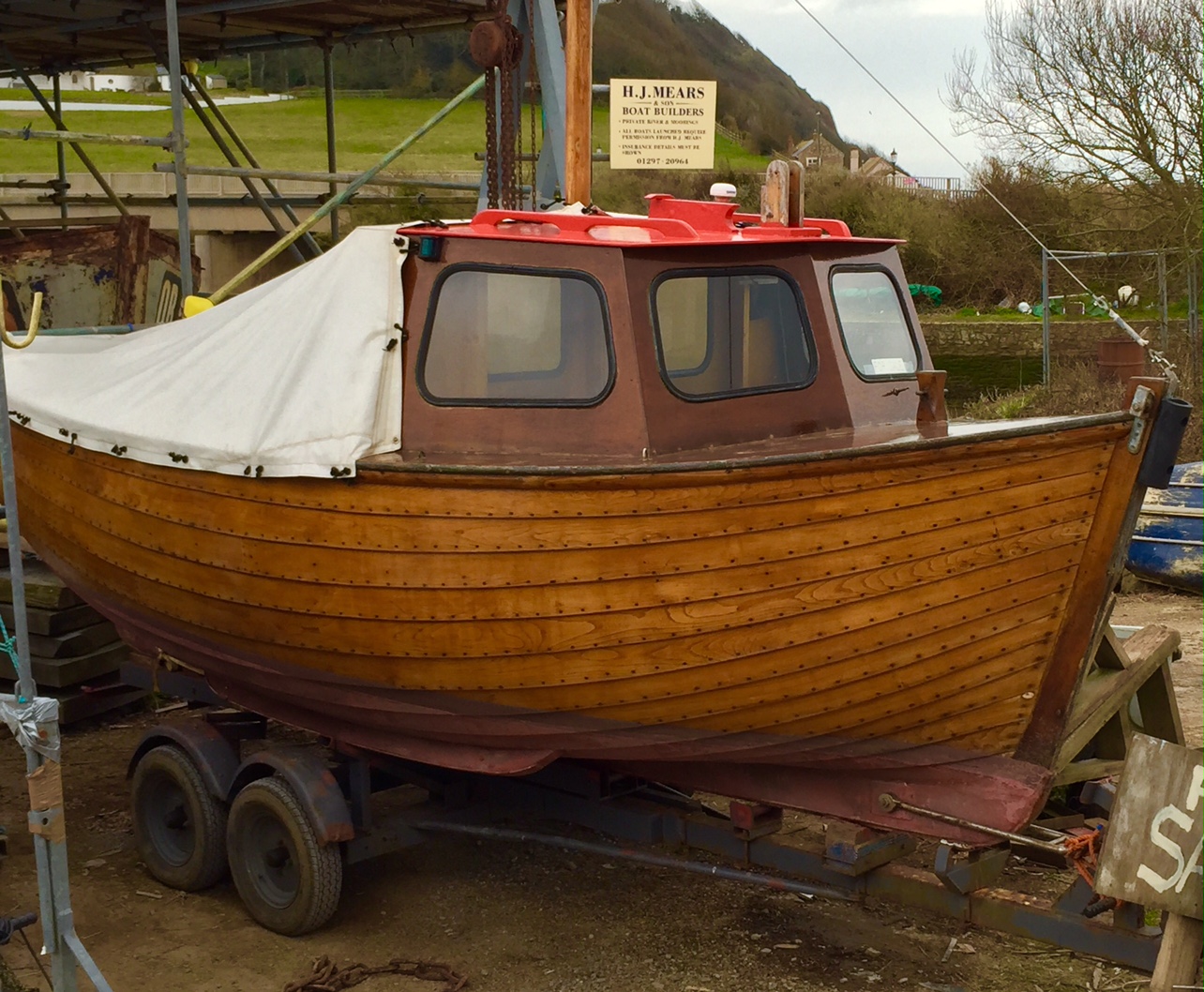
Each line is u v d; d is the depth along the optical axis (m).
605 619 3.99
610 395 4.05
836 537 3.79
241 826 4.76
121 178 18.56
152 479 4.77
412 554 4.16
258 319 4.74
